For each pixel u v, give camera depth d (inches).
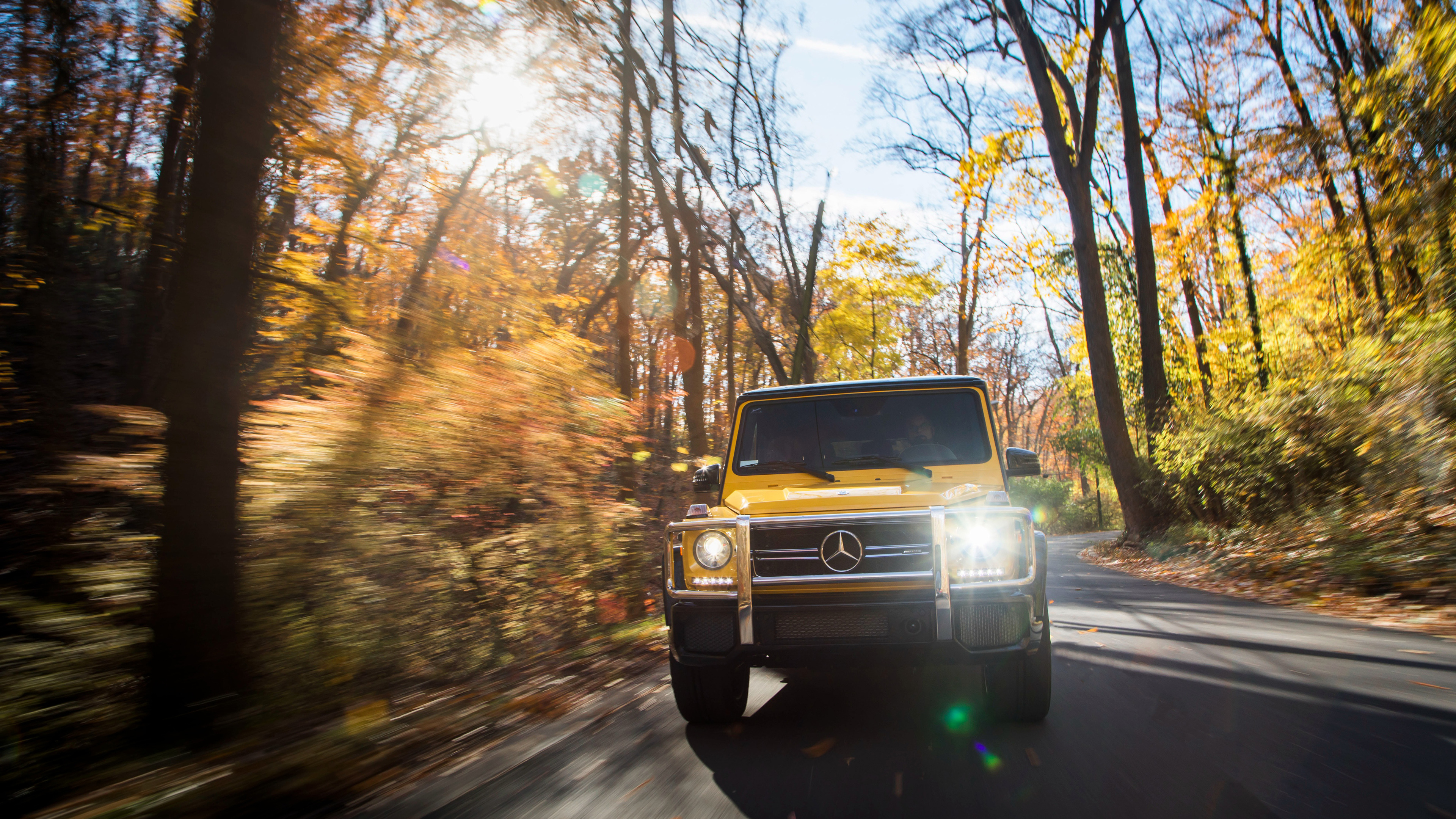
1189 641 286.7
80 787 153.6
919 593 179.8
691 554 190.9
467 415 271.3
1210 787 144.6
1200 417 692.1
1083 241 742.5
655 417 431.8
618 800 149.8
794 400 247.0
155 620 180.4
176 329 189.6
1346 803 135.2
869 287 1254.3
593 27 357.4
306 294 255.8
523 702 223.8
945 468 228.4
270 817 145.9
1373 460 480.7
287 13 235.3
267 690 198.7
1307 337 697.0
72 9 283.0
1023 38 735.1
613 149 601.0
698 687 193.3
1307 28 698.2
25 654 166.4
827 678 250.5
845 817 137.6
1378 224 478.0
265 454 214.7
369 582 236.4
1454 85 396.2
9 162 273.1
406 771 171.8
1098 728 183.3
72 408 242.4
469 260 341.1
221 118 192.7
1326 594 391.9
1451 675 222.5
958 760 164.9
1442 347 412.2
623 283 679.1
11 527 184.2
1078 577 575.8
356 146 304.2
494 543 284.7
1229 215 797.2
